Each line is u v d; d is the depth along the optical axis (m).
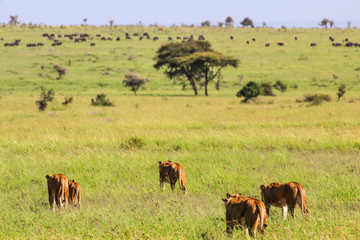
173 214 35.72
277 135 79.25
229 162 59.28
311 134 79.69
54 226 33.81
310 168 53.25
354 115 124.69
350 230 28.19
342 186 43.03
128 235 30.47
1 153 68.69
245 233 27.19
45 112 155.38
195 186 46.62
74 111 158.50
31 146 74.44
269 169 54.34
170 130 97.62
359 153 64.56
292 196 32.09
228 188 45.47
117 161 60.31
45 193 46.81
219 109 162.62
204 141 77.12
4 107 180.38
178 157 63.56
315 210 35.69
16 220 36.59
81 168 57.22
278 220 32.06
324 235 27.44
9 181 52.12
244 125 103.69
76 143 78.12
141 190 45.53
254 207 26.31
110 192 45.50
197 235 30.19
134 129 96.62
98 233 31.67
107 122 116.44
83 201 43.09
